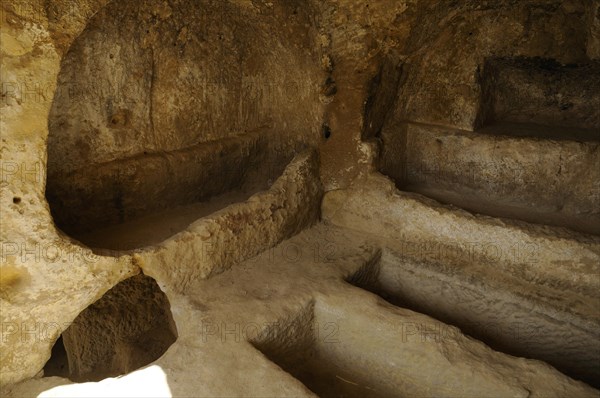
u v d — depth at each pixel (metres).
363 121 3.25
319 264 2.93
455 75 3.49
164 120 2.94
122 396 1.97
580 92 3.48
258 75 3.41
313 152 3.32
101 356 3.22
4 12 1.73
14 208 1.91
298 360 2.61
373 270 3.13
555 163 3.16
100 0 1.96
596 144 3.04
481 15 3.33
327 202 3.42
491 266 2.94
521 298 2.78
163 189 2.98
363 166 3.30
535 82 3.59
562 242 2.71
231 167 3.38
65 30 1.89
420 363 2.31
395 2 2.85
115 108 2.68
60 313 2.15
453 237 3.04
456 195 3.49
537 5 3.32
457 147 3.48
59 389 2.02
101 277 2.24
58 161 2.51
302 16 3.07
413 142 3.66
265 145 3.58
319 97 3.29
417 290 3.11
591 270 2.67
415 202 3.13
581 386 2.05
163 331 3.31
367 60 3.09
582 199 3.13
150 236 2.75
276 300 2.55
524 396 2.02
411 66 3.41
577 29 3.34
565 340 2.69
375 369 2.49
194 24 2.88
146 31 2.65
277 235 3.04
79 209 2.64
